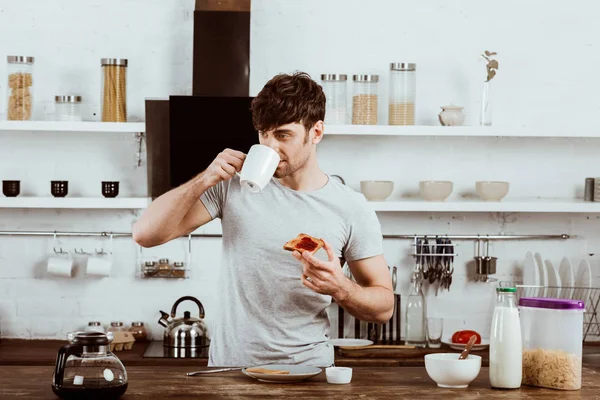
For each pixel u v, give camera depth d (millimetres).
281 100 2504
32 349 4215
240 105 4062
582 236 4770
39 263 4547
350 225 2744
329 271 2367
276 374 2264
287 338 2672
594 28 4742
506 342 2236
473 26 4688
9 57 4258
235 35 4160
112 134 4578
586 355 4207
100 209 4578
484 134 4355
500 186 4457
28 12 4535
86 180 4578
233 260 2719
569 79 4738
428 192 4438
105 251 4570
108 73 4305
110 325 4484
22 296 4539
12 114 4270
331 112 4355
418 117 4676
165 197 2633
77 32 4559
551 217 4758
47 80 4551
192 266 4590
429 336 4332
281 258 2670
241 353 2680
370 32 4645
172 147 4125
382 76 4652
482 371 2576
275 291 2668
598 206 4422
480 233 4730
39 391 2131
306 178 2746
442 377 2242
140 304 4574
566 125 4742
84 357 2045
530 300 2324
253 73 4598
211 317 4590
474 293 4715
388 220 4695
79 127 4246
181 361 3990
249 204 2721
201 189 2555
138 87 4570
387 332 4594
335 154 4648
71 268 4449
